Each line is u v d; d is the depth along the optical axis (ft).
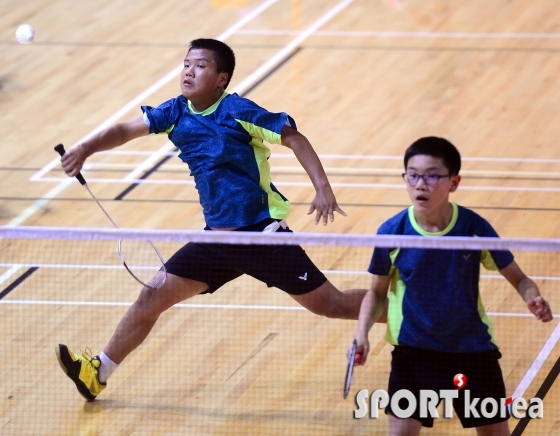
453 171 26.30
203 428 33.37
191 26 75.92
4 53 71.36
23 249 45.85
